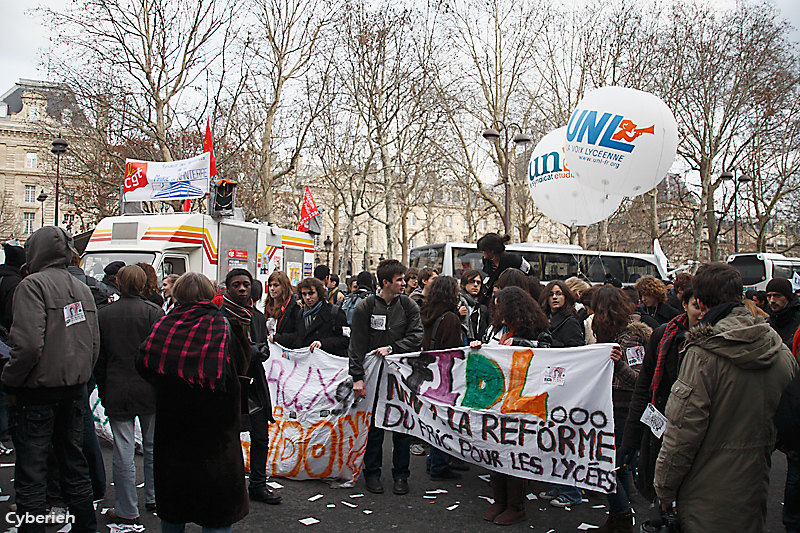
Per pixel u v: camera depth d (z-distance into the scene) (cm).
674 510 350
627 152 809
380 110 2488
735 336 282
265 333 490
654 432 334
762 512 289
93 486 437
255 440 486
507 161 2347
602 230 3033
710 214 3047
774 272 2630
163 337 323
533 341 496
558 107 3216
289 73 2456
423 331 541
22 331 360
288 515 463
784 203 3609
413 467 607
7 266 558
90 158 3238
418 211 7369
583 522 457
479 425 486
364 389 516
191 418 322
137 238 1066
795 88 2817
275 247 1319
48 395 373
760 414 286
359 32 2402
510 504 459
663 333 359
